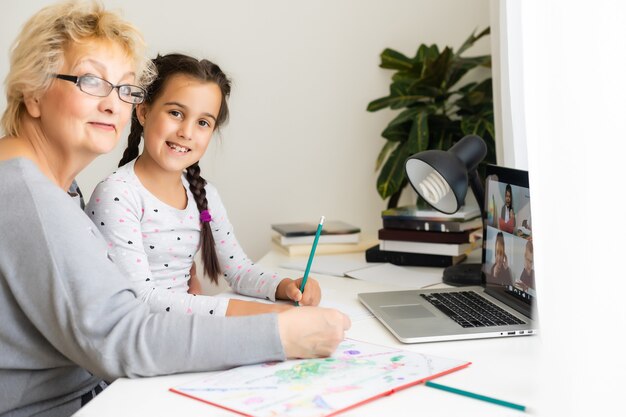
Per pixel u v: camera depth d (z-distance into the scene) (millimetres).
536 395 893
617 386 853
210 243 1644
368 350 1095
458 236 1820
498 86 1924
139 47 1155
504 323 1231
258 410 853
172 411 867
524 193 1287
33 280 966
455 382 958
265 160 2758
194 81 1480
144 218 1494
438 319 1266
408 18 2658
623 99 862
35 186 980
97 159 2693
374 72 2699
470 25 2615
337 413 849
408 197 2715
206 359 990
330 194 2768
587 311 860
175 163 1496
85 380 1148
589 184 865
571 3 877
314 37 2695
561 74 885
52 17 1077
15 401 1050
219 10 2688
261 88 2723
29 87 1065
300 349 1031
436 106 2391
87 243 995
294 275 1785
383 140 2723
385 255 1916
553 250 880
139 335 981
